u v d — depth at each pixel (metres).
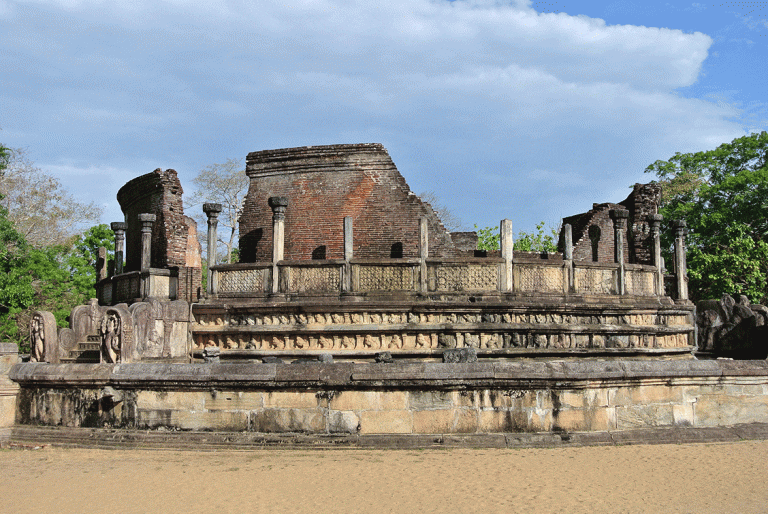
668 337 19.89
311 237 21.19
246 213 22.06
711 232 36.47
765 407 11.66
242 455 10.37
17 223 37.66
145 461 10.17
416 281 17.34
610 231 24.39
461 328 17.00
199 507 7.82
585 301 18.30
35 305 34.69
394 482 8.66
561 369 10.77
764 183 35.16
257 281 18.03
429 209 21.59
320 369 10.98
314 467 9.48
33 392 12.42
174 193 22.80
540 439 10.49
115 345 14.04
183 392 11.40
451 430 10.73
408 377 10.70
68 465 10.05
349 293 17.30
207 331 17.97
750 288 27.89
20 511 7.85
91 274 41.09
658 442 10.70
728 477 8.80
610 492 8.17
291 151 21.69
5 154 33.19
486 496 8.04
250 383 11.06
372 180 21.17
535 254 22.92
